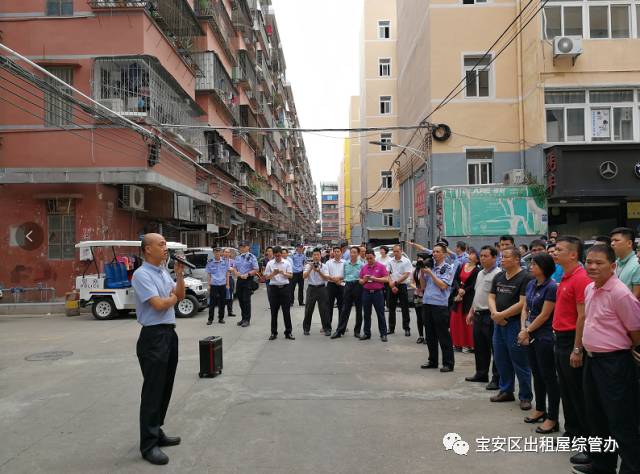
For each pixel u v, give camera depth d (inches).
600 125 722.8
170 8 727.1
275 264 429.4
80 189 660.1
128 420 228.5
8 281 660.7
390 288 458.3
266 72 1599.4
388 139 1633.9
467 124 805.2
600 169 683.4
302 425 216.7
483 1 818.8
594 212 765.9
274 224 1946.4
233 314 598.9
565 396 193.0
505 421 221.6
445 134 800.3
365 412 233.3
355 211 2554.1
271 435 205.3
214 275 529.0
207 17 888.9
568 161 688.4
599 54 720.3
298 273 681.6
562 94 724.7
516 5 807.7
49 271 660.7
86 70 631.8
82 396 267.7
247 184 1246.9
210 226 970.7
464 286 372.8
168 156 717.3
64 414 237.9
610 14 733.9
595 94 724.7
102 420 228.8
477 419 224.1
